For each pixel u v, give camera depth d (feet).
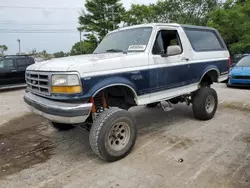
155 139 13.69
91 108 10.05
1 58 37.52
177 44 14.58
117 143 11.25
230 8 75.56
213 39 18.03
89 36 100.53
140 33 13.62
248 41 60.95
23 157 12.07
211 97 16.90
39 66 10.93
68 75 9.52
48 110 10.21
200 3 97.76
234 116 17.98
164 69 13.24
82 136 14.82
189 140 13.38
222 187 8.75
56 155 12.20
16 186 9.43
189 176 9.57
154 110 20.42
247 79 29.53
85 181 9.57
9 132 16.14
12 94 33.42
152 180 9.39
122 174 9.96
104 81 10.39
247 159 10.87
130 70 11.46
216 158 11.04
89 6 99.96
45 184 9.50
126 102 12.91
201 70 16.05
